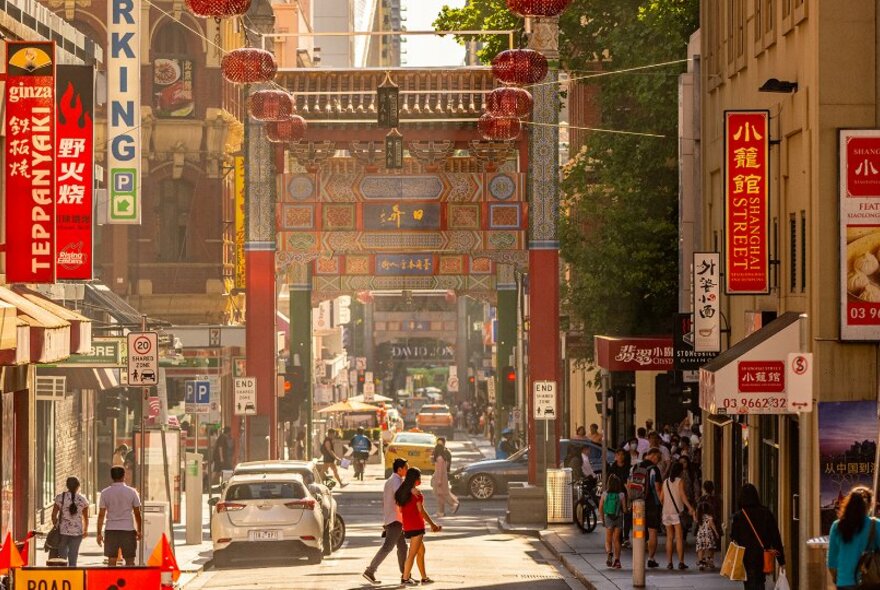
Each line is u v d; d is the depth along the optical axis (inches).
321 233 3444.9
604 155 3489.2
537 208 3454.7
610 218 3417.8
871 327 1695.4
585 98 4557.1
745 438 2210.9
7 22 2219.5
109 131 3100.4
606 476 2847.0
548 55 3476.9
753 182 1956.2
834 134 1716.3
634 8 3467.0
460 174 3457.2
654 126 3410.4
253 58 1893.5
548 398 2952.8
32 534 1868.8
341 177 3449.8
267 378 3440.0
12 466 2250.2
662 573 2091.5
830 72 1717.5
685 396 2476.6
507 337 4906.5
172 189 4370.1
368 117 3376.0
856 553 1212.5
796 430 1911.9
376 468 5526.6
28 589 1202.0
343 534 2551.7
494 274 4712.1
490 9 3863.2
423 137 3440.0
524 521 2957.7
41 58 1979.6
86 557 2304.4
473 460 5664.4
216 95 4357.8
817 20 1720.0
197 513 2532.0
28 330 1929.1
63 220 2300.7
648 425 3334.2
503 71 1946.4
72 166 2297.0
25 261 1982.0
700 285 2225.6
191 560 2253.9
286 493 2261.3
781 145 1961.1
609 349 2962.6
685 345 2448.3
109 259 4318.4
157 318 4333.2
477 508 3565.5
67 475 2972.4
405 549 2027.6
